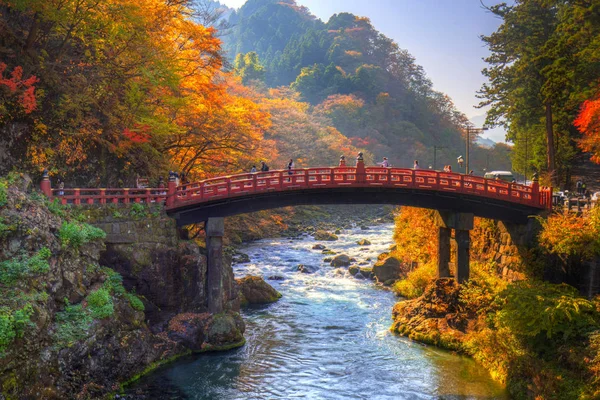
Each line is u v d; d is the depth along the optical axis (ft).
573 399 74.69
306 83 557.33
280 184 109.60
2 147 94.63
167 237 104.47
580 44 157.79
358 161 113.19
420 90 652.48
